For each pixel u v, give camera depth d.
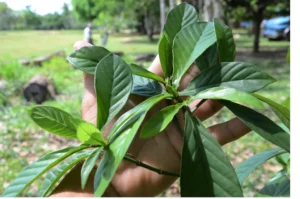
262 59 4.51
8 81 2.99
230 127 0.37
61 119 0.27
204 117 0.42
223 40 0.34
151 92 0.36
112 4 7.01
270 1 5.11
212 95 0.27
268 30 7.00
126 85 0.29
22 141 1.86
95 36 7.94
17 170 1.54
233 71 0.31
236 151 1.66
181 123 0.36
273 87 2.72
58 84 3.02
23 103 2.54
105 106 0.29
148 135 0.27
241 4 5.26
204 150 0.27
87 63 0.34
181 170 0.26
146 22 8.51
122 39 9.12
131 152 0.37
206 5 2.27
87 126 0.27
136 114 0.28
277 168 1.47
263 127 0.27
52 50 6.20
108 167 0.25
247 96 0.25
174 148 0.37
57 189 0.34
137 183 0.36
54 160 0.28
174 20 0.38
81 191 0.34
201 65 0.36
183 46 0.34
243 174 0.36
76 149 0.28
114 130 0.27
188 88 0.32
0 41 7.98
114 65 0.30
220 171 0.26
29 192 1.29
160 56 0.35
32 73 3.40
